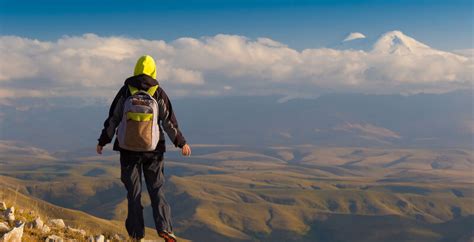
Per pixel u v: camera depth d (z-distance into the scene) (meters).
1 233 6.84
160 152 7.04
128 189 7.02
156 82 7.00
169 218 7.10
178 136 7.05
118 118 7.02
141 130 6.76
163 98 7.00
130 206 7.05
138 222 7.09
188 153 7.16
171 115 7.05
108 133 7.03
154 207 7.08
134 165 6.98
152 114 6.81
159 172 7.16
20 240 6.69
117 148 7.04
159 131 6.99
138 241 7.12
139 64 7.05
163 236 6.99
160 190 7.16
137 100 6.80
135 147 6.80
